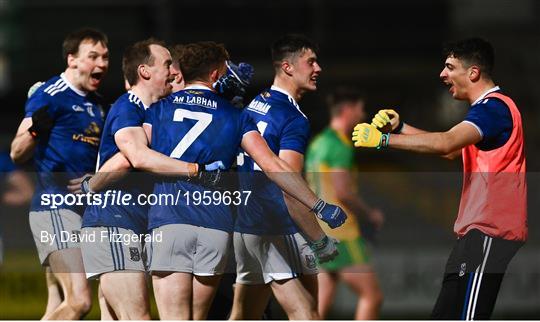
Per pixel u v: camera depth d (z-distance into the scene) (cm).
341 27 5759
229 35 5662
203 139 2006
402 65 5684
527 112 5541
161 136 2016
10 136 5022
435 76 5638
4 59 5450
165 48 2141
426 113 5497
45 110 2223
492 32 5897
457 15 5928
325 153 2875
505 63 5800
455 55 2028
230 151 2023
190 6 5650
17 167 2850
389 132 2009
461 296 1973
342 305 3297
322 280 2859
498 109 1953
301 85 2230
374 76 5634
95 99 2409
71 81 2367
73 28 5509
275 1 5719
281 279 2175
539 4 5956
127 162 2011
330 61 5644
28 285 3259
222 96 2100
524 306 3284
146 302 2095
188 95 2038
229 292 2406
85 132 2361
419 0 5791
